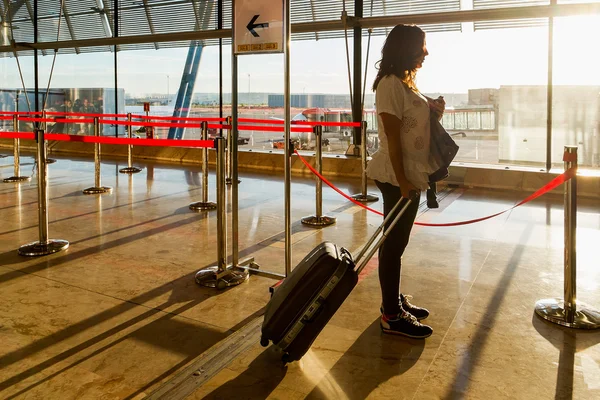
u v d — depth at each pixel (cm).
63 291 307
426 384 205
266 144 938
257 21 298
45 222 392
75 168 874
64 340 242
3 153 1098
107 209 549
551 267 356
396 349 235
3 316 269
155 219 503
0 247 400
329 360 225
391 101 226
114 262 366
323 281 206
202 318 269
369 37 780
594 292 310
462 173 696
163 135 1022
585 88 655
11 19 1150
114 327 257
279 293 214
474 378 209
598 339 246
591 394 198
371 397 195
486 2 691
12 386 201
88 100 1082
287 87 295
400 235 241
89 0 1044
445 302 294
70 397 193
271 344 239
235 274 327
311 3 820
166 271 347
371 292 309
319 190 493
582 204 586
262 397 195
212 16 928
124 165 920
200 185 712
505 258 378
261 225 484
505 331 255
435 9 729
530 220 500
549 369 217
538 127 688
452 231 459
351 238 437
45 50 1117
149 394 196
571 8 607
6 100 1203
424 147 234
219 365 219
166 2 963
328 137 845
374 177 245
